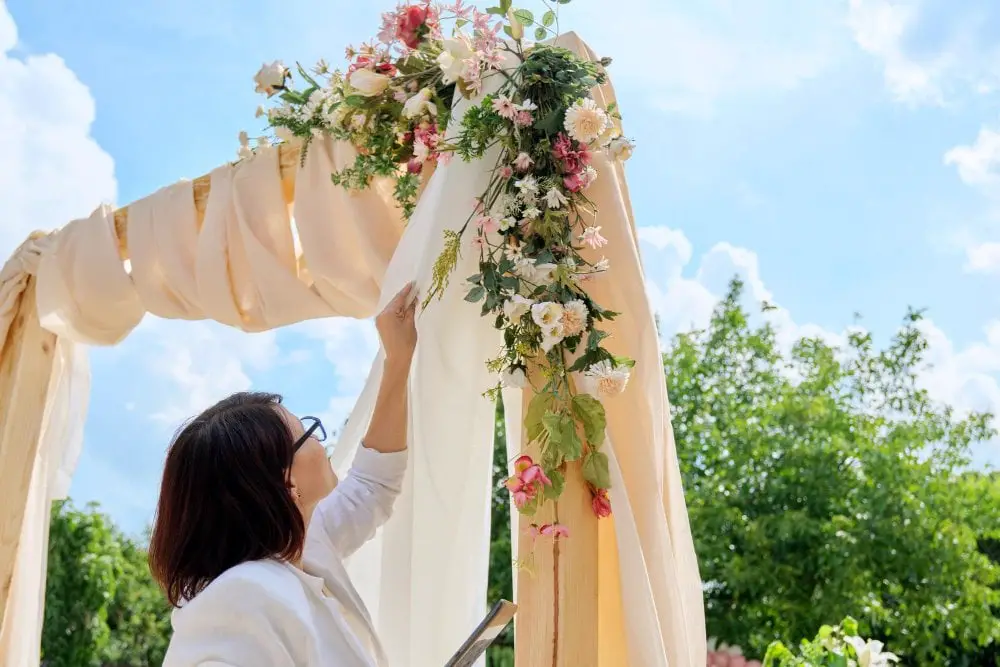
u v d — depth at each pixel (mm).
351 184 2797
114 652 10461
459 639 2219
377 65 2684
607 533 2273
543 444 2137
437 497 2238
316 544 1818
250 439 1585
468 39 2393
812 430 8469
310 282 3377
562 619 2094
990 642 8648
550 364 2154
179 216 3393
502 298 2146
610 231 2383
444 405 2271
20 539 3629
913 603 7953
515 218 2223
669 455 2426
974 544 8172
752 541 8000
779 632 7953
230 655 1412
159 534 1586
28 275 3697
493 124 2260
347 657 1524
